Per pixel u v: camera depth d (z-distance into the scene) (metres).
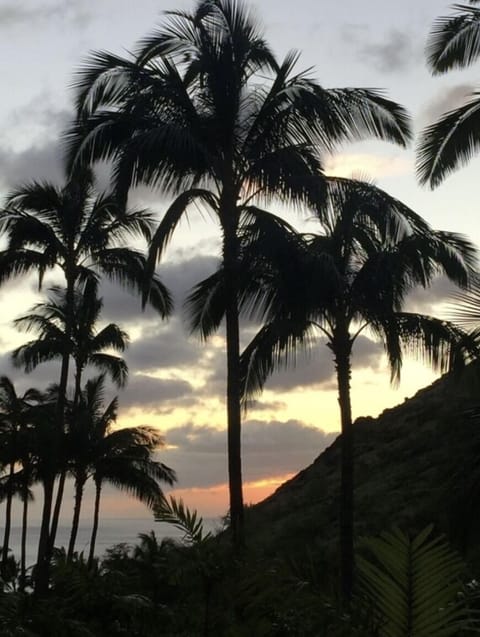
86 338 39.84
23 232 32.44
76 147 20.17
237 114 19.62
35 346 35.94
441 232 20.58
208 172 19.33
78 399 43.53
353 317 21.56
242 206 19.33
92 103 20.20
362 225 21.47
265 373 21.11
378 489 36.16
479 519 14.84
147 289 18.67
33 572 8.73
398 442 42.88
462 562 2.93
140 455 44.59
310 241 21.56
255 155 19.67
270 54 19.91
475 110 16.67
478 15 17.50
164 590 7.55
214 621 4.39
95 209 33.53
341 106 19.14
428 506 26.73
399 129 19.55
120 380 42.59
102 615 7.53
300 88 19.45
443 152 17.00
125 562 8.34
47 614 7.21
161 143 17.92
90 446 43.66
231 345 18.94
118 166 18.25
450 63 18.23
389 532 2.99
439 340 20.44
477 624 3.45
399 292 21.31
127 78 19.91
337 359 21.59
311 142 19.80
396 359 21.84
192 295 21.89
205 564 4.36
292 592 3.87
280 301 18.91
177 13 19.78
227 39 19.52
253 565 4.34
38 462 45.53
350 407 21.42
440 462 34.25
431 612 2.88
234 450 18.36
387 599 2.92
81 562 7.95
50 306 36.69
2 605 7.05
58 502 43.56
